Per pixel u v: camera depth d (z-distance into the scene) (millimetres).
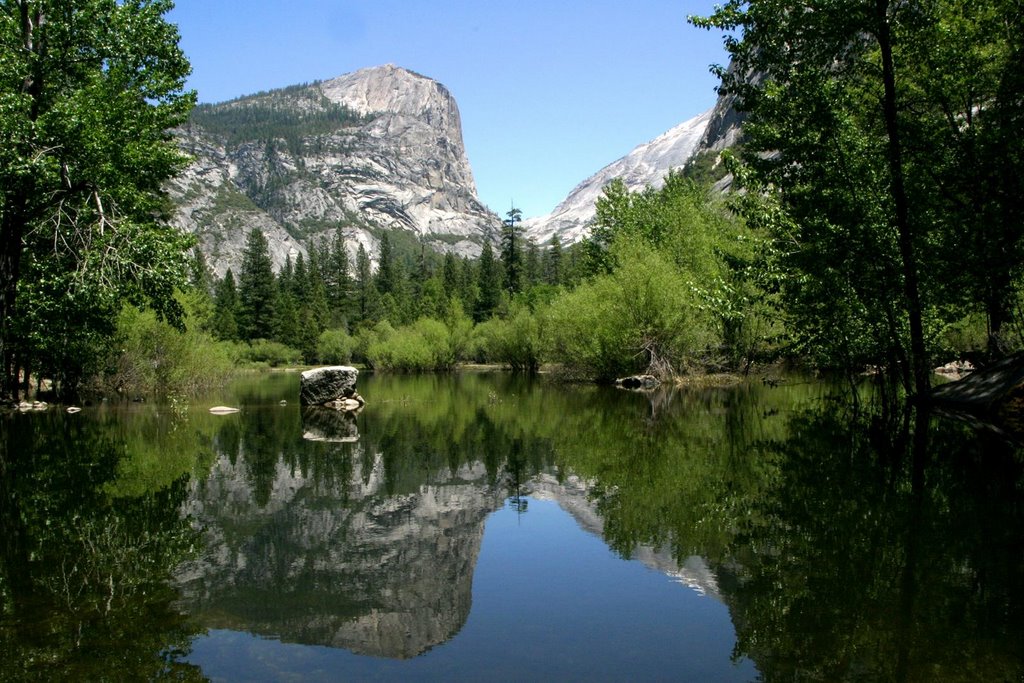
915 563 5805
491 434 14797
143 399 23312
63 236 15539
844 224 11906
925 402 11500
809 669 4004
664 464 10844
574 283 47969
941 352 14297
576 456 11805
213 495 8852
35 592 5348
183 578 5723
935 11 11086
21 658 4172
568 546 6734
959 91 11625
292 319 76625
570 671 4078
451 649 4422
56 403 20766
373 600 5301
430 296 81125
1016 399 9227
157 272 15406
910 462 10281
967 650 4188
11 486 9320
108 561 6137
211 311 29328
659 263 29406
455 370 53844
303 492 9102
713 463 10773
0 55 14664
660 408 19828
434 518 7824
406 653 4340
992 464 9984
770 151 13219
